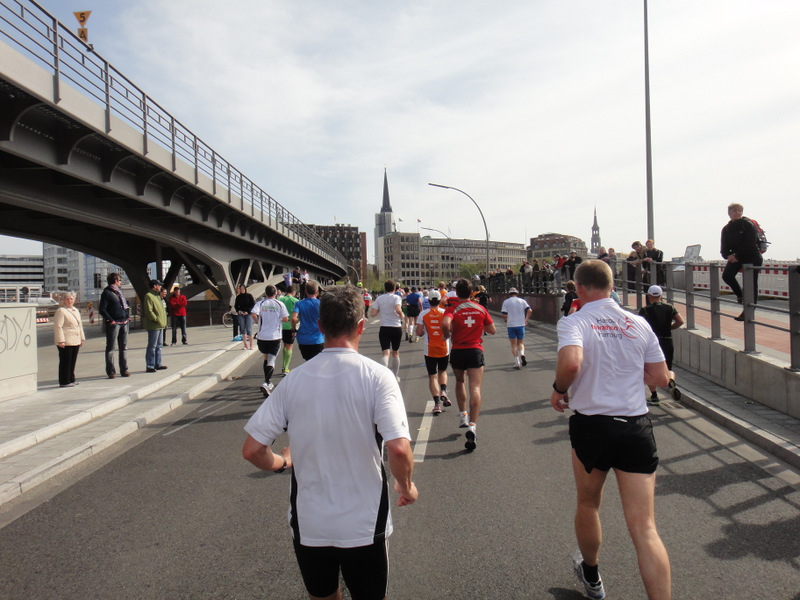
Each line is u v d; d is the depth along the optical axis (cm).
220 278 3353
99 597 342
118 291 1162
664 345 841
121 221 2114
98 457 650
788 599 324
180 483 552
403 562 376
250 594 341
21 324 958
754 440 634
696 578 349
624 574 354
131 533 436
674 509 457
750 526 421
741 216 990
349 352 247
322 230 17775
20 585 359
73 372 1064
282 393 244
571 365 298
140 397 962
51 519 468
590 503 319
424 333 831
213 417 849
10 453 633
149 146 1805
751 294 829
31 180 1605
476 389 643
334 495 233
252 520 455
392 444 226
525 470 559
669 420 748
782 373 725
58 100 1301
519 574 357
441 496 494
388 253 17588
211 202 2602
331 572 240
